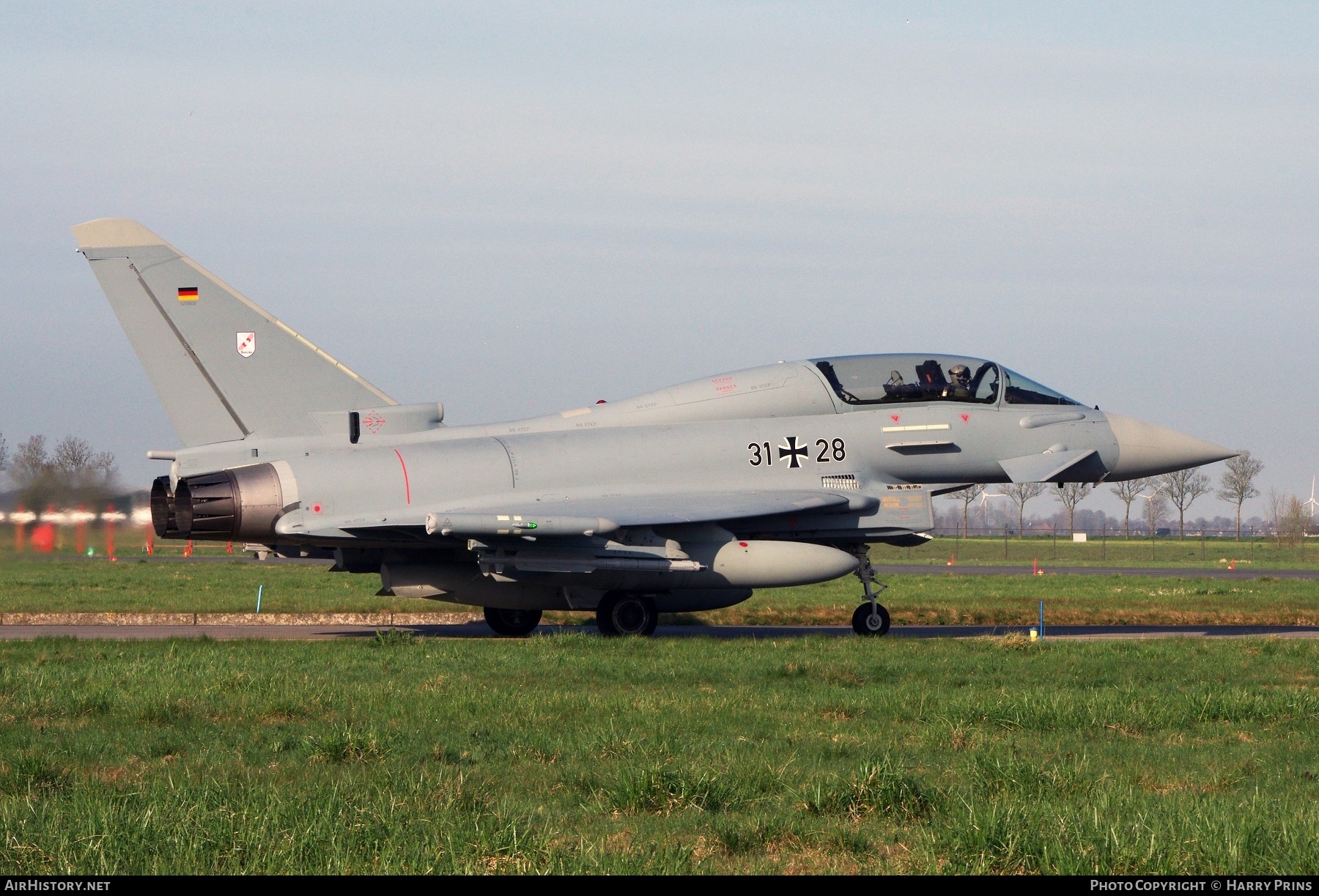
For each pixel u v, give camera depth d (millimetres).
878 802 26328
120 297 69875
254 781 28547
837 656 55469
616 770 29969
